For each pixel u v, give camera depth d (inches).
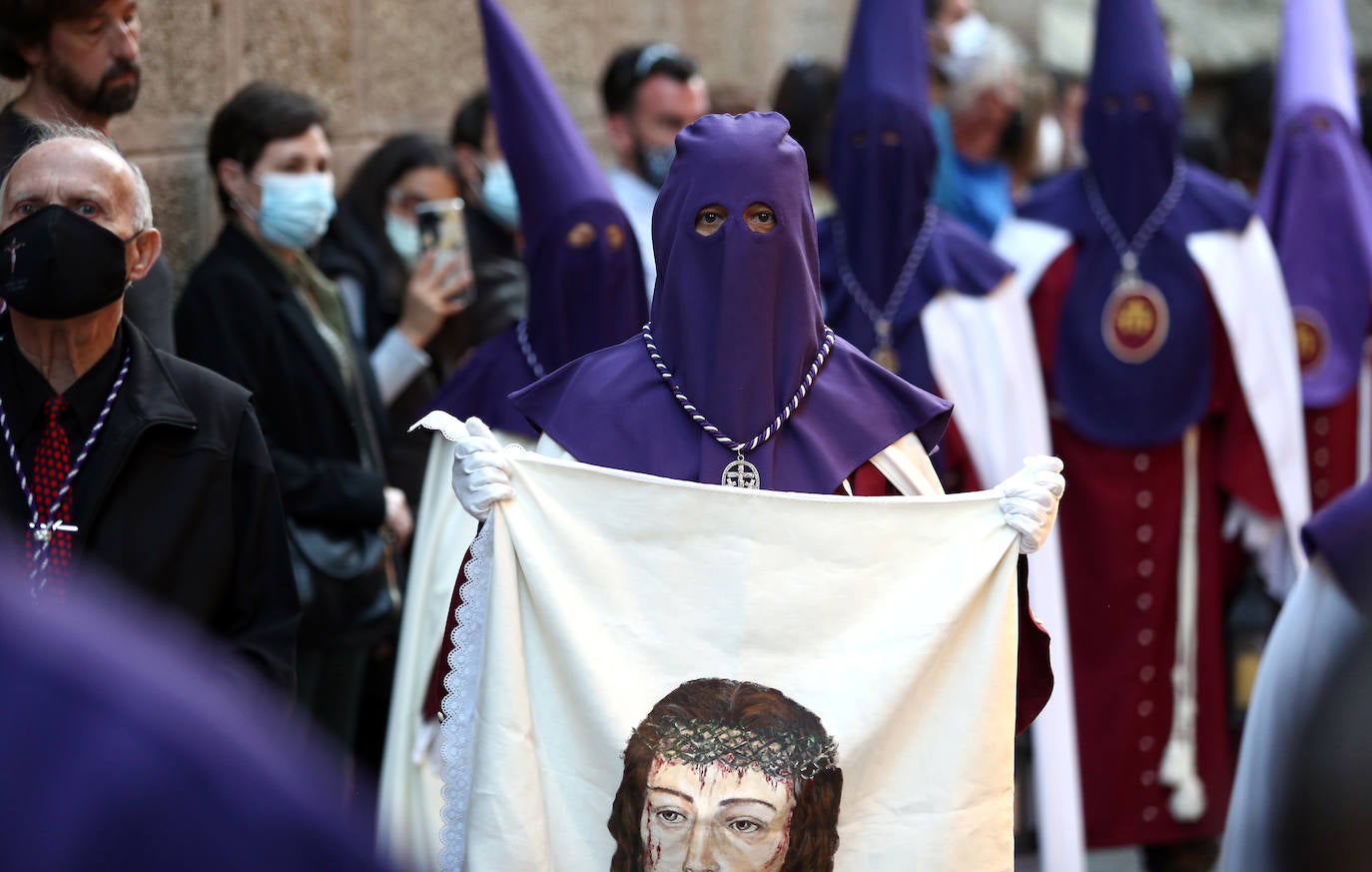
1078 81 818.2
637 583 264.2
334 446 413.4
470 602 270.7
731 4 908.0
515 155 446.3
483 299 531.8
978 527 267.1
